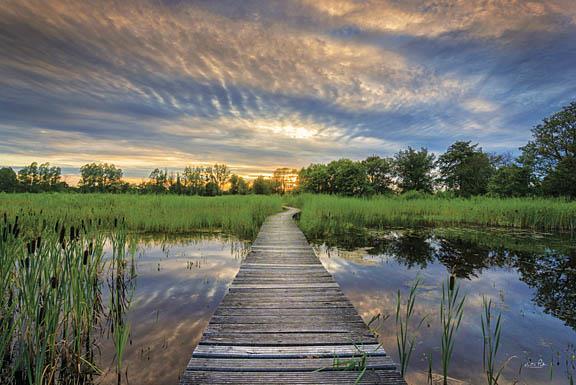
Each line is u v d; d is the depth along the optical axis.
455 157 36.19
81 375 2.83
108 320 3.94
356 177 29.39
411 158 40.06
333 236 10.86
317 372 2.51
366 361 2.66
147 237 9.95
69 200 14.77
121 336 2.84
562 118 24.55
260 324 3.38
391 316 4.17
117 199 16.34
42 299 3.24
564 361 3.16
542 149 24.94
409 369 2.99
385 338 3.58
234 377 2.43
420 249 8.67
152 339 3.46
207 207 14.80
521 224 13.71
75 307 3.24
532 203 15.59
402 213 16.62
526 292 5.21
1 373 2.72
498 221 14.43
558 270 6.59
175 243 9.04
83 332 3.32
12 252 3.31
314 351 2.83
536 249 8.72
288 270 5.54
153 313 4.12
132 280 5.50
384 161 41.47
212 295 4.79
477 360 3.17
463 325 3.93
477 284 5.63
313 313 3.69
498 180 25.41
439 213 16.78
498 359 3.19
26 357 2.46
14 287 3.56
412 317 4.15
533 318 4.17
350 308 3.85
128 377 2.80
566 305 4.64
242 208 14.86
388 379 2.43
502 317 4.20
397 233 11.59
